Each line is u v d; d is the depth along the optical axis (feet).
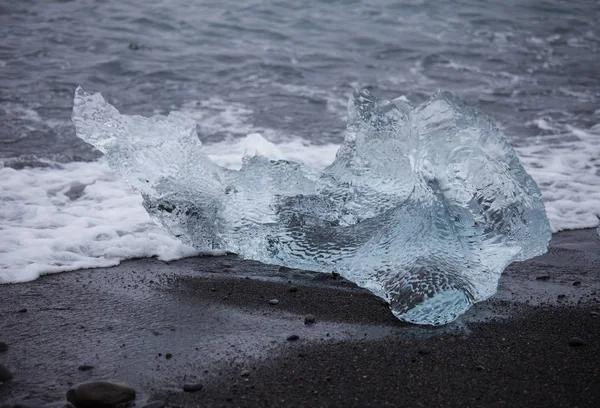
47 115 24.76
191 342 11.18
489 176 13.67
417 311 11.92
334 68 33.12
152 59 32.65
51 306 12.46
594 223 17.38
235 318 12.09
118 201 17.97
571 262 14.90
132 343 11.14
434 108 13.83
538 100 29.48
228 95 28.43
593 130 25.54
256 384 9.94
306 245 14.16
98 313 12.22
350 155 15.28
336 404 9.44
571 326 11.91
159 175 14.44
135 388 9.82
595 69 34.91
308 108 27.20
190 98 27.76
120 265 14.53
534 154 22.70
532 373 10.32
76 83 28.58
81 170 20.08
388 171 14.61
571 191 19.35
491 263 13.39
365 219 14.43
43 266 14.05
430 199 13.64
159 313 12.26
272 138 23.49
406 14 43.34
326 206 14.56
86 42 34.47
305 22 40.55
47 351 10.84
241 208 14.61
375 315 12.32
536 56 36.99
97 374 10.18
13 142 22.00
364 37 38.55
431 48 37.35
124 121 14.34
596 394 9.78
